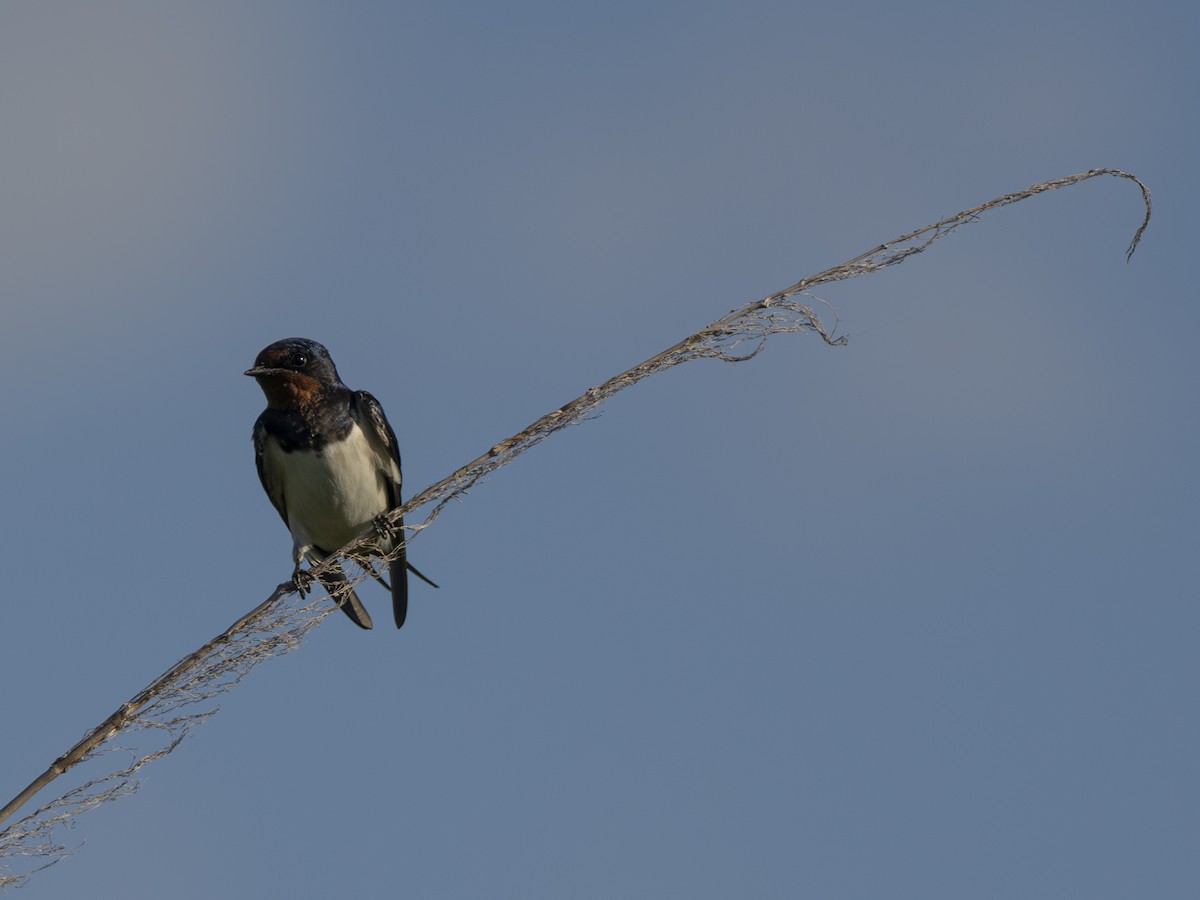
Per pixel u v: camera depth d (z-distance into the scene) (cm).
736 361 879
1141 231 895
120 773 720
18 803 696
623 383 886
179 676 757
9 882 674
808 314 880
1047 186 891
